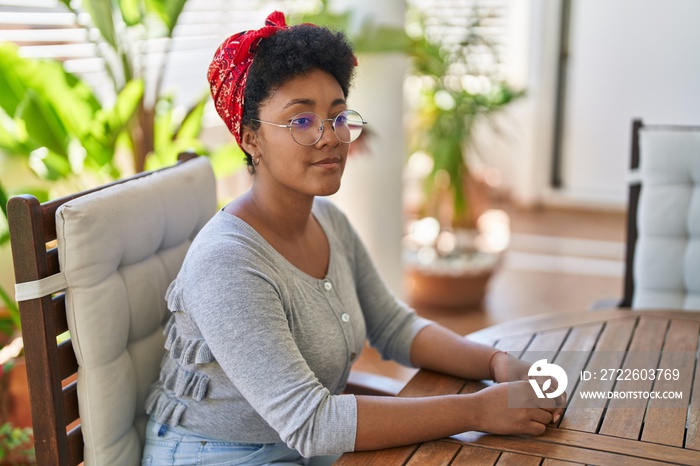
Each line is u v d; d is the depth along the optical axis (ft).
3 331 7.06
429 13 13.21
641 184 6.71
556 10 15.61
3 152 7.72
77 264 3.94
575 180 16.84
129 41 7.77
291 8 9.62
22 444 6.50
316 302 4.29
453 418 3.82
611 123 16.15
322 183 4.10
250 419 4.17
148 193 4.50
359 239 5.16
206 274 3.86
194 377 4.11
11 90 6.72
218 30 10.35
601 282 12.73
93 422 4.13
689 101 15.31
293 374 3.76
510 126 16.55
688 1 14.78
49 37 7.77
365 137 9.53
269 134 4.07
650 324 5.35
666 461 3.60
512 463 3.61
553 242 14.78
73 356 4.11
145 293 4.48
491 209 16.81
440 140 12.14
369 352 10.28
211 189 5.18
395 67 9.73
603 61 15.83
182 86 10.28
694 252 6.55
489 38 14.99
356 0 9.39
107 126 7.09
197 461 4.24
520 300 12.09
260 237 4.15
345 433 3.70
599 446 3.75
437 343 4.75
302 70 3.98
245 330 3.75
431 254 12.32
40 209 3.79
